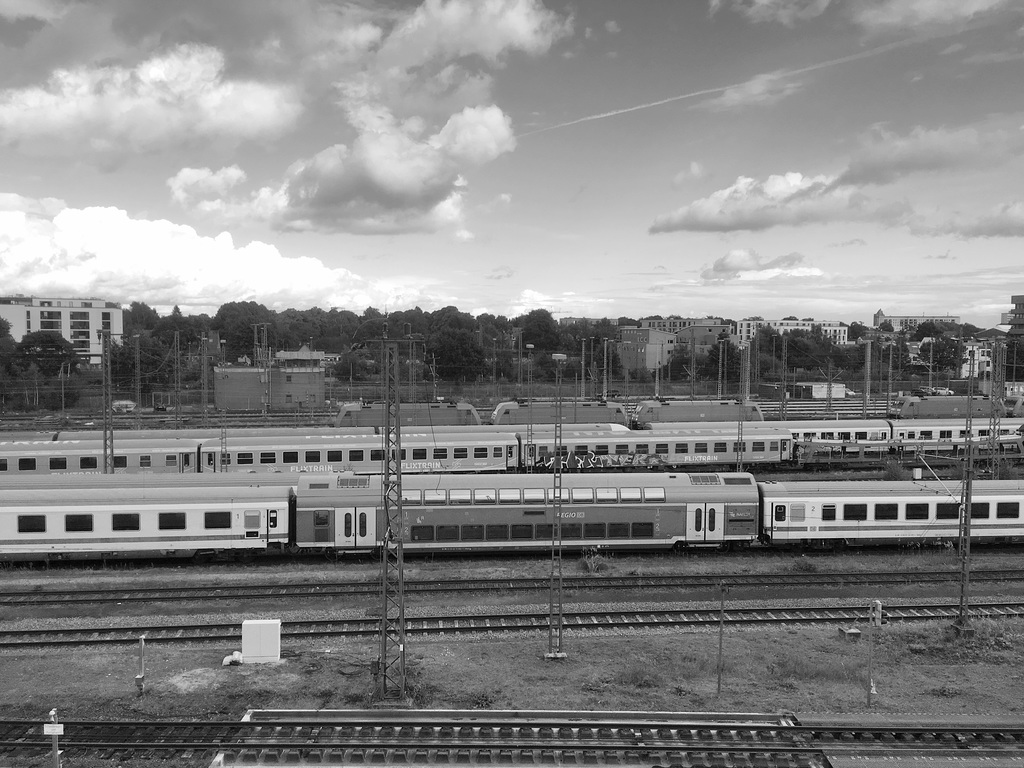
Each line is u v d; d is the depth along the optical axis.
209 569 44.31
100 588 40.69
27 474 52.06
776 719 26.55
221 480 48.44
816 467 77.25
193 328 181.00
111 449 57.16
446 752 24.20
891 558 47.28
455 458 67.31
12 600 38.56
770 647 33.94
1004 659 32.53
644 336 185.75
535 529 46.12
